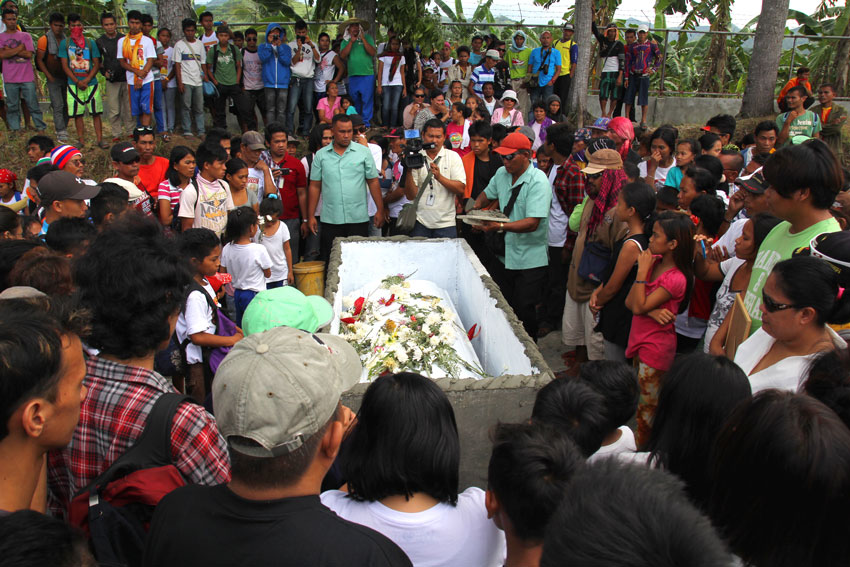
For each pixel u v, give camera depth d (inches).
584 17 449.7
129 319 73.7
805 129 318.3
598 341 179.9
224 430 53.5
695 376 75.9
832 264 89.9
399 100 414.3
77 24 335.0
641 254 138.9
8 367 50.8
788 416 52.0
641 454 83.7
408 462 69.9
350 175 238.1
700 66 662.5
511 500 62.9
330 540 49.8
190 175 205.9
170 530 53.0
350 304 188.5
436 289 201.6
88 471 71.2
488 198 224.1
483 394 112.8
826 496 49.6
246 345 57.4
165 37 356.8
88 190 153.7
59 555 37.6
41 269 91.8
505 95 360.8
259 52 370.6
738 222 148.6
